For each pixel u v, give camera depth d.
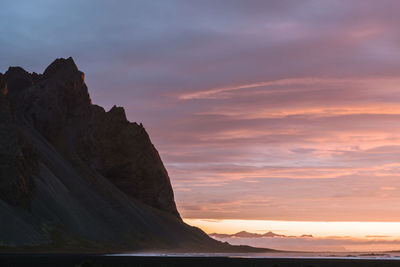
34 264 103.88
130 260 135.88
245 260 167.12
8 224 162.62
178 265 122.12
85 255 159.25
